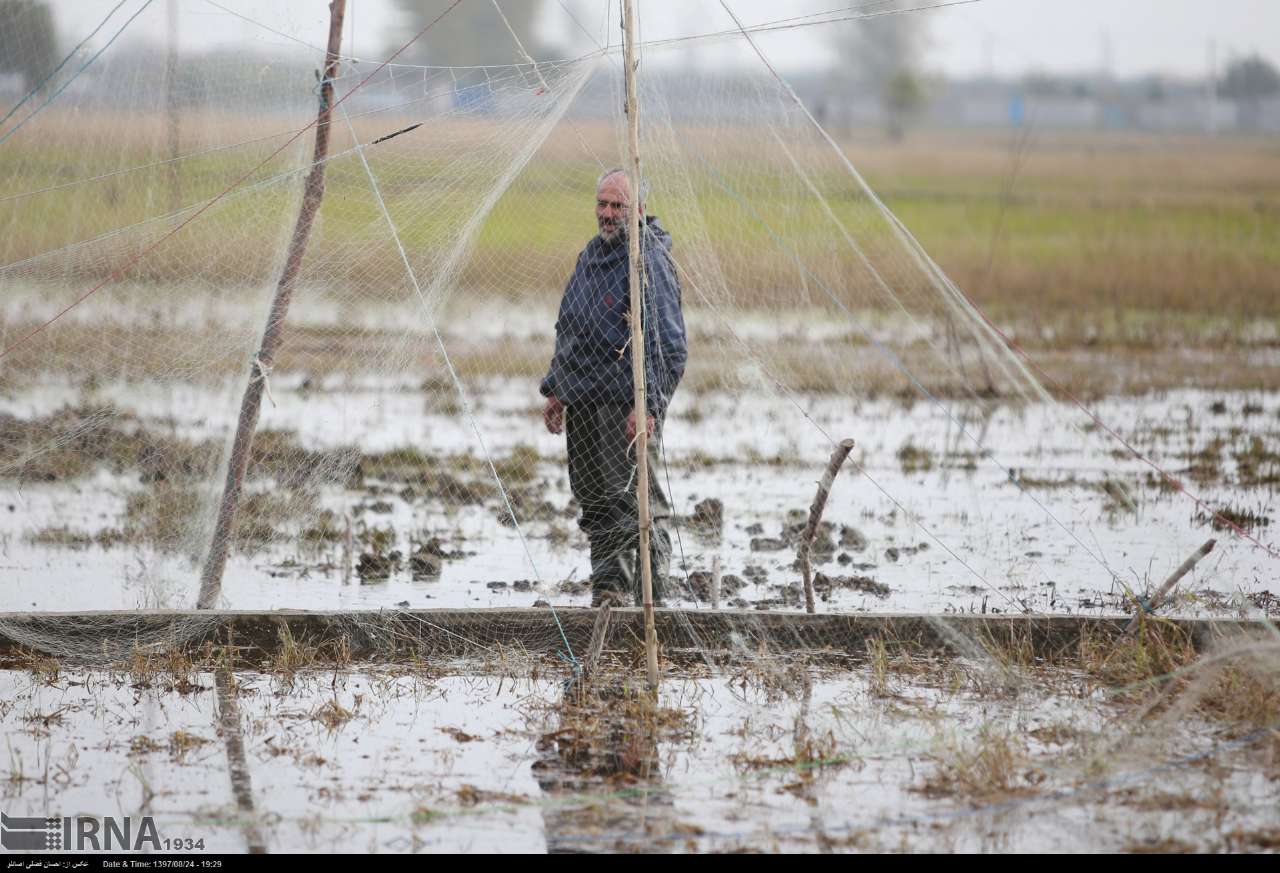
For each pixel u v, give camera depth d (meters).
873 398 38.28
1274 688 15.65
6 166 23.78
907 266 43.28
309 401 32.88
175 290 24.02
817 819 12.95
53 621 17.66
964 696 16.48
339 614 17.98
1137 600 17.97
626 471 19.00
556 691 16.72
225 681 16.92
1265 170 120.06
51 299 25.86
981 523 25.34
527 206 31.03
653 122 20.45
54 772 13.90
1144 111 185.88
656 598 19.55
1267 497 27.45
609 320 18.59
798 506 26.86
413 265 21.12
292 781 13.78
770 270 32.75
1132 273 60.25
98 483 26.59
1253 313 56.03
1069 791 13.49
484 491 27.39
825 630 18.03
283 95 20.44
